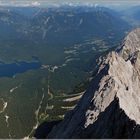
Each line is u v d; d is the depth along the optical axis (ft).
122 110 356.59
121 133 331.77
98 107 451.53
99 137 352.90
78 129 434.71
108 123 358.84
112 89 483.51
